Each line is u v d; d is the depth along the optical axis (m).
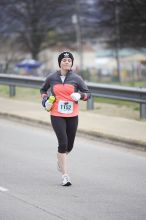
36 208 13.27
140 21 61.34
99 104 31.83
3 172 17.05
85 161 18.89
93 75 95.19
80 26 96.25
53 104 15.72
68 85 15.65
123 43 71.25
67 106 15.66
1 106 30.55
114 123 25.05
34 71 88.81
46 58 137.12
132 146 21.38
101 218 12.54
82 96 15.61
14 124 26.30
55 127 15.69
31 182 15.85
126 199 14.18
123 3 59.94
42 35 99.00
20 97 34.84
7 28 98.00
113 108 30.25
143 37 66.06
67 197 14.30
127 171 17.47
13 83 34.16
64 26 100.38
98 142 22.23
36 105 30.94
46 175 16.73
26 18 97.38
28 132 24.28
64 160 15.59
